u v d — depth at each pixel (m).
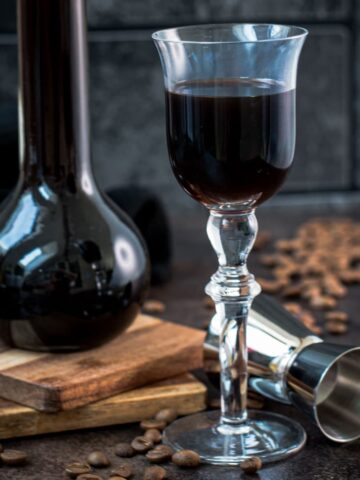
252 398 0.62
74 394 0.58
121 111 1.22
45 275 0.60
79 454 0.56
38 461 0.56
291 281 0.88
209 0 1.21
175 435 0.58
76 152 0.62
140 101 1.22
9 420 0.58
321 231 1.05
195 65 0.52
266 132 0.53
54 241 0.60
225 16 1.22
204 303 0.82
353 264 0.94
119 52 1.21
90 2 1.19
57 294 0.60
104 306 0.61
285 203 1.24
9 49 1.18
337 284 0.85
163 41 0.53
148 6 1.20
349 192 1.26
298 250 0.97
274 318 0.61
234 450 0.56
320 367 0.57
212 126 0.53
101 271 0.61
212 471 0.55
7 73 1.19
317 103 1.24
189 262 0.94
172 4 1.21
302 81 1.24
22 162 0.62
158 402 0.60
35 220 0.61
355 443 0.57
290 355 0.59
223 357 0.58
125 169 1.24
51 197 0.61
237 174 0.53
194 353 0.64
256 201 0.54
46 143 0.61
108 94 1.22
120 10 1.20
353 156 1.25
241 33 0.56
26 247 0.61
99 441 0.58
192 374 0.67
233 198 0.54
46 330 0.61
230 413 0.58
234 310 0.57
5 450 0.56
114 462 0.56
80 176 0.62
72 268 0.60
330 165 1.25
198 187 0.54
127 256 0.62
